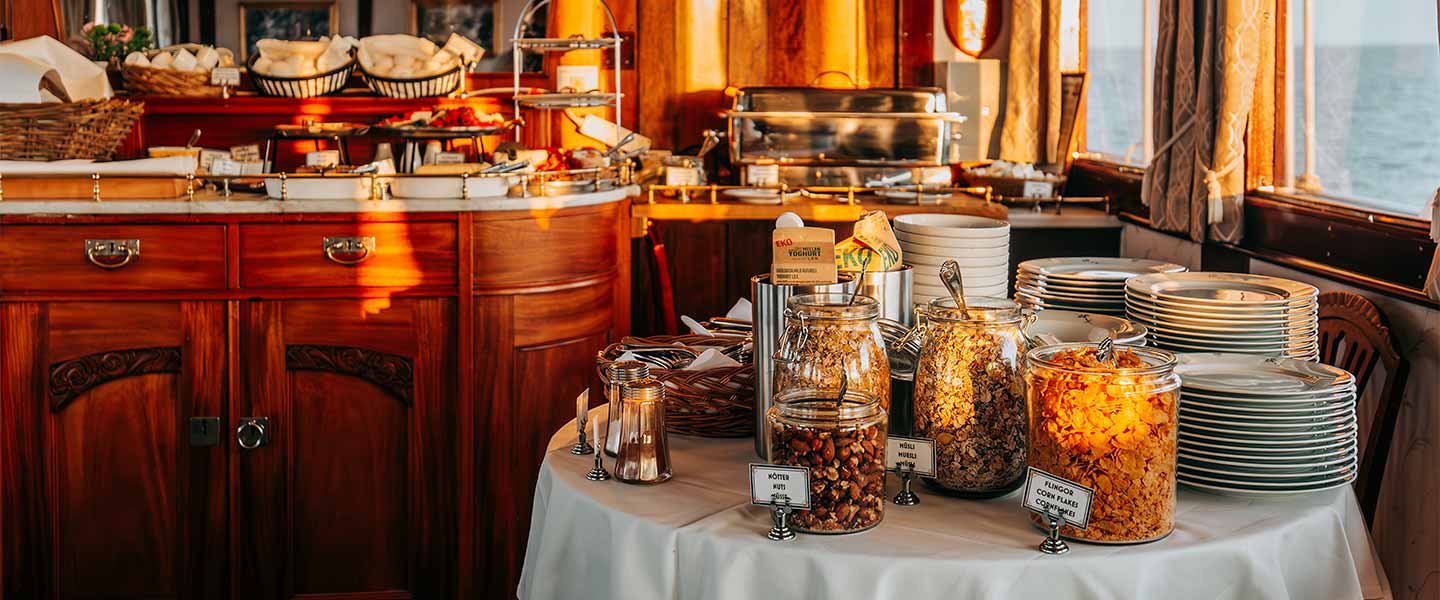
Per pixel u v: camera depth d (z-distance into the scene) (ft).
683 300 14.20
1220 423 5.56
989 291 6.97
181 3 14.30
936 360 5.50
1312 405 5.55
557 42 13.23
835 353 5.45
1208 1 11.19
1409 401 8.80
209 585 10.68
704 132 16.75
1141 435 4.91
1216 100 11.26
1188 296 7.21
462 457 10.73
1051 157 16.21
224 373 10.46
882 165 15.20
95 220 10.19
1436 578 8.48
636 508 5.45
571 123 15.37
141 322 10.35
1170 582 4.93
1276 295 7.16
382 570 10.86
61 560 10.55
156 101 12.73
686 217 13.94
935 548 4.95
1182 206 11.82
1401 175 9.39
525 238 10.75
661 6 16.76
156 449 10.52
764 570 4.97
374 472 10.75
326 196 10.41
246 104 12.82
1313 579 5.36
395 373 10.63
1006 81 16.43
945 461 5.50
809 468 5.03
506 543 10.97
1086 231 14.61
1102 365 4.96
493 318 10.71
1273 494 5.57
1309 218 10.32
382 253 10.48
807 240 5.85
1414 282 8.87
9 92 10.84
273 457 10.61
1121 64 15.19
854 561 4.83
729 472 5.99
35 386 10.32
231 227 10.31
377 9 14.67
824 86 17.12
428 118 12.30
